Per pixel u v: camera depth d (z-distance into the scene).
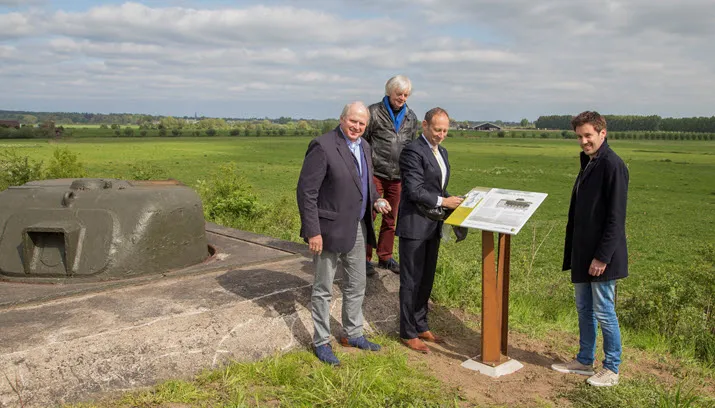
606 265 3.85
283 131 163.62
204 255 5.68
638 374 4.42
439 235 4.46
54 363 3.33
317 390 3.51
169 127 167.88
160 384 3.50
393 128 5.25
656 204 34.53
